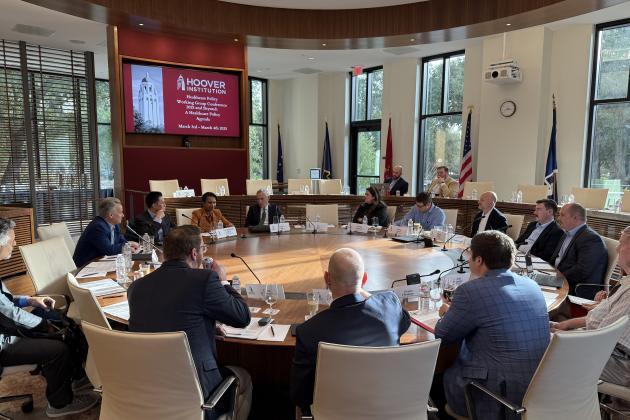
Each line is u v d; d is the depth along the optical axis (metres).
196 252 1.83
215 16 5.87
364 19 5.91
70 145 7.84
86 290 1.94
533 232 3.96
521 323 1.68
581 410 1.62
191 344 1.65
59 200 7.75
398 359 1.38
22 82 7.31
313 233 4.44
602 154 6.52
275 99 10.85
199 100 6.86
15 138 7.32
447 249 3.61
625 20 6.11
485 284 1.74
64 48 7.64
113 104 6.19
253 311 2.15
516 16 4.90
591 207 5.82
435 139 8.62
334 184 7.68
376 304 1.60
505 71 6.58
